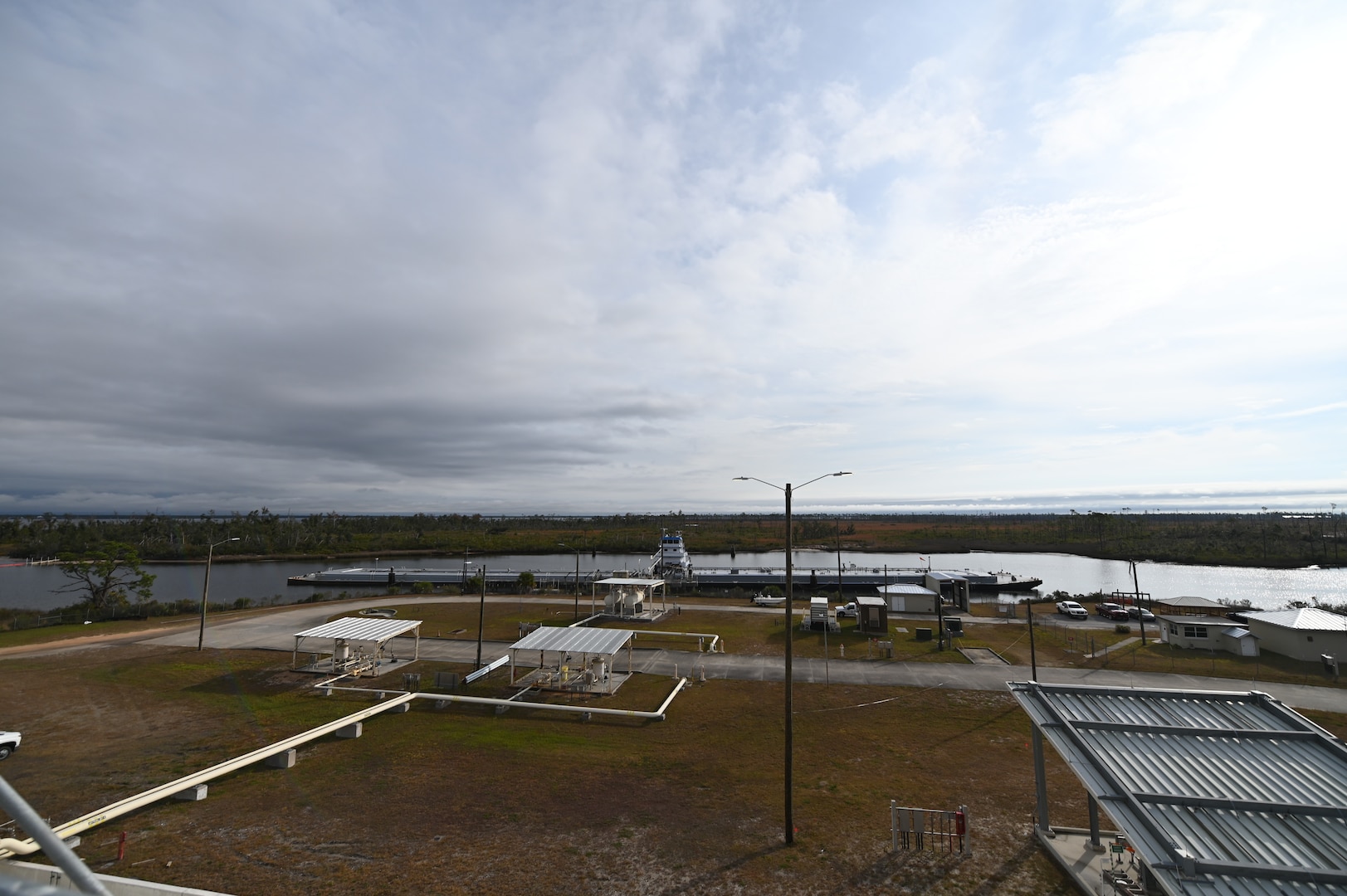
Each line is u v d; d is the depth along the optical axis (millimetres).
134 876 15719
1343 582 89562
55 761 22422
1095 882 15461
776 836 18125
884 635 47156
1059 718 15992
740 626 51438
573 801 20281
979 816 19406
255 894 15125
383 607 60688
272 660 38312
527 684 33281
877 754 24312
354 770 22500
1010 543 148000
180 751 23609
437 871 16234
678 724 27609
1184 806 12594
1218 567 106625
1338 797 12562
